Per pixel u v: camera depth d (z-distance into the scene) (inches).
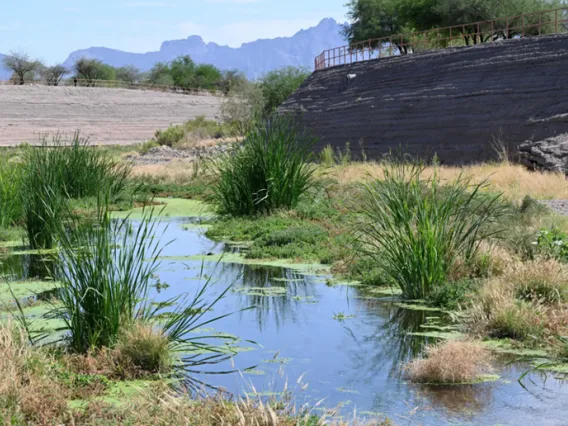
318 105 2176.4
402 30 2662.4
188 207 983.0
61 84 4697.3
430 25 2532.0
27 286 489.7
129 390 295.9
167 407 253.9
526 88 1562.5
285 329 394.6
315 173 1117.1
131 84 4717.0
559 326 360.5
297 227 696.4
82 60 4756.4
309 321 409.4
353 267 528.7
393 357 344.5
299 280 516.4
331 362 338.0
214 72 5354.3
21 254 612.4
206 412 247.9
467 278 453.7
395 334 380.5
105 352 325.1
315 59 2509.8
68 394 281.1
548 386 303.6
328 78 2266.2
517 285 410.0
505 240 515.5
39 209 631.8
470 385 307.0
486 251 477.1
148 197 1062.4
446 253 463.8
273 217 762.8
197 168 1306.6
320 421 247.0
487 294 397.4
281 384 307.7
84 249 365.7
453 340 356.2
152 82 5132.9
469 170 1165.1
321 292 478.9
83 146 951.0
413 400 289.4
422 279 447.2
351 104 2021.4
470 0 2294.5
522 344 355.6
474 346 330.3
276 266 569.9
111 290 344.5
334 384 308.3
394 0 2738.7
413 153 1705.2
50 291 472.1
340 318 412.5
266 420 241.3
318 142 2041.1
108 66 4958.2
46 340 358.3
